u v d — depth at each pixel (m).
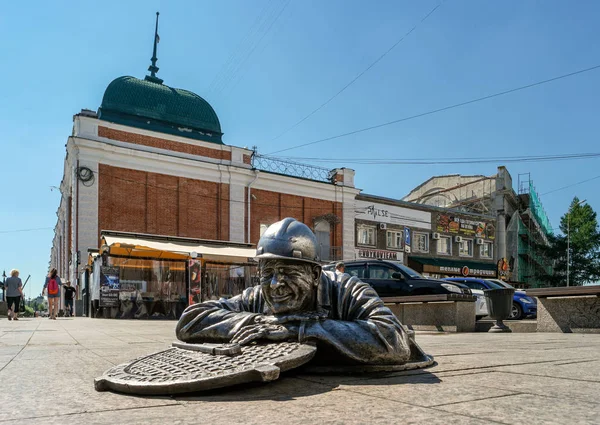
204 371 2.59
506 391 2.60
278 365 2.59
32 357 4.53
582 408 2.17
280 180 28.88
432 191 44.41
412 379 2.98
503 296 10.50
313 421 1.93
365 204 32.72
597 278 45.50
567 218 48.16
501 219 40.00
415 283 13.23
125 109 26.03
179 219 25.23
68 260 25.56
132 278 19.33
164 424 1.90
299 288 3.31
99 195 23.09
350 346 3.04
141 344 5.97
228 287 21.72
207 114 28.33
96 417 2.04
